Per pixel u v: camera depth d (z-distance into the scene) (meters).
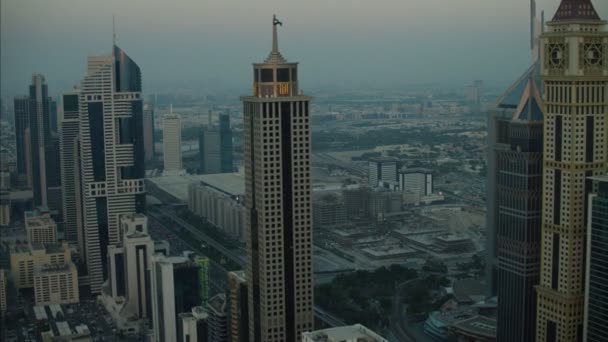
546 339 97.62
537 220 98.94
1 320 133.12
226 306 115.50
